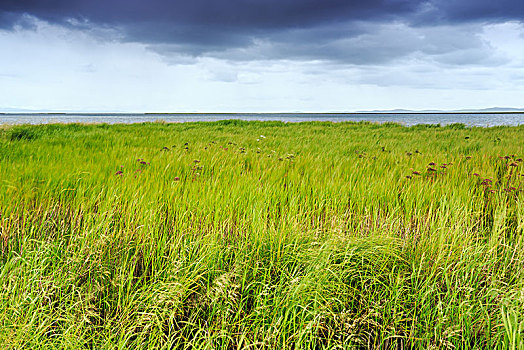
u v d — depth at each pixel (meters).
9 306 2.17
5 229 3.34
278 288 2.39
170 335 2.21
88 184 4.68
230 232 3.53
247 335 2.28
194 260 2.83
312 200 4.45
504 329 2.06
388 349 2.31
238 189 4.34
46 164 6.24
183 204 3.95
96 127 20.33
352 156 8.61
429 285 2.62
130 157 7.06
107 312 2.43
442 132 18.42
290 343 2.17
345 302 2.50
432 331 2.29
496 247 3.00
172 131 18.45
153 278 2.64
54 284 2.45
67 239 3.20
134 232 3.35
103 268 2.71
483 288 2.51
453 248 3.00
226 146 10.51
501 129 21.27
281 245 3.07
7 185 4.17
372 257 2.85
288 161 7.08
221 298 2.46
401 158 7.94
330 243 2.76
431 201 4.38
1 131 12.91
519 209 3.70
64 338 2.03
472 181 5.54
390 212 4.18
